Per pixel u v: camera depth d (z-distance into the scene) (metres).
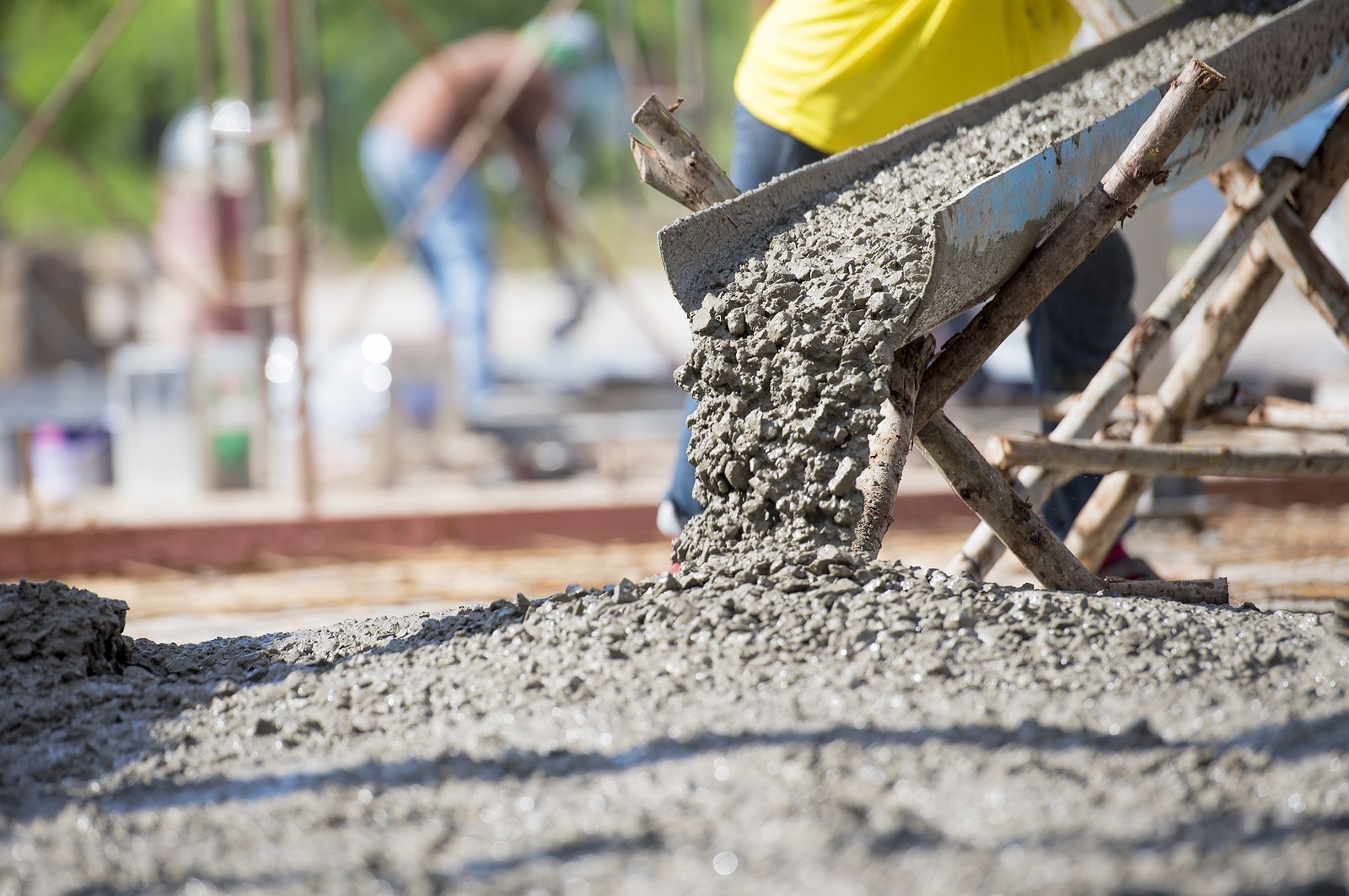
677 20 68.81
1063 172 9.65
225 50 52.16
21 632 8.73
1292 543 17.84
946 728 6.90
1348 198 20.11
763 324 9.34
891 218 9.74
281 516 20.33
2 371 35.47
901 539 19.59
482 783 6.76
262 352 23.03
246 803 6.80
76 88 22.08
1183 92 9.38
